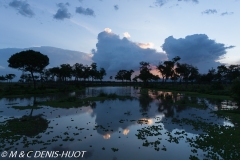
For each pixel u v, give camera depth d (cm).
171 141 1280
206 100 3681
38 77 10900
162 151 1111
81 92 5728
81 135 1391
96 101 3409
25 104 2970
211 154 1067
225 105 3020
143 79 9800
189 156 1047
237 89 2705
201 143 1226
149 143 1233
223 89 5641
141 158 1014
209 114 2255
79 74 11019
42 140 1272
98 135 1396
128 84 14350
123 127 1627
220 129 1570
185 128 1608
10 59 5712
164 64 9962
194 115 2181
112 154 1059
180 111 2441
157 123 1777
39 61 5831
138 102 3319
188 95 4800
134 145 1202
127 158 1012
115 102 3303
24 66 5834
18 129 1513
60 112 2284
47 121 1811
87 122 1791
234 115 2177
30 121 1806
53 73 9900
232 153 1068
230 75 9131
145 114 2212
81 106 2773
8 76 12150
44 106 2734
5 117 2000
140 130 1523
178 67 9438
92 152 1084
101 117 2022
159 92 5922
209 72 10312
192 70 9744
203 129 1578
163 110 2509
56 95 4559
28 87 5897
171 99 3838
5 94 4391
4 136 1331
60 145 1179
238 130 1538
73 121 1827
